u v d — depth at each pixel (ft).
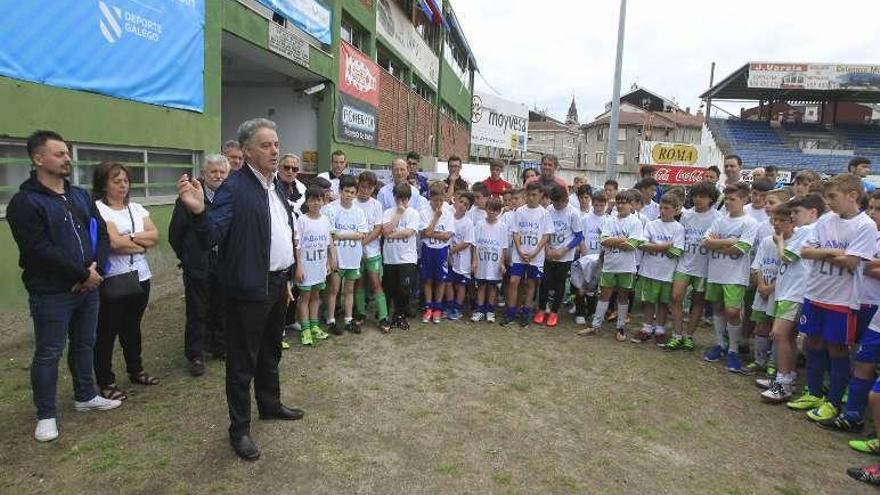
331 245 18.30
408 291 20.11
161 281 23.27
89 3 18.61
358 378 15.26
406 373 15.80
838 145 107.04
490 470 10.89
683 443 12.58
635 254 20.10
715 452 12.26
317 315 18.44
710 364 18.22
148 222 13.94
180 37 23.40
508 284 21.76
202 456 10.87
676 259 19.51
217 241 10.09
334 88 38.24
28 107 16.60
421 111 66.54
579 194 25.96
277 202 11.28
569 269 22.00
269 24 29.50
